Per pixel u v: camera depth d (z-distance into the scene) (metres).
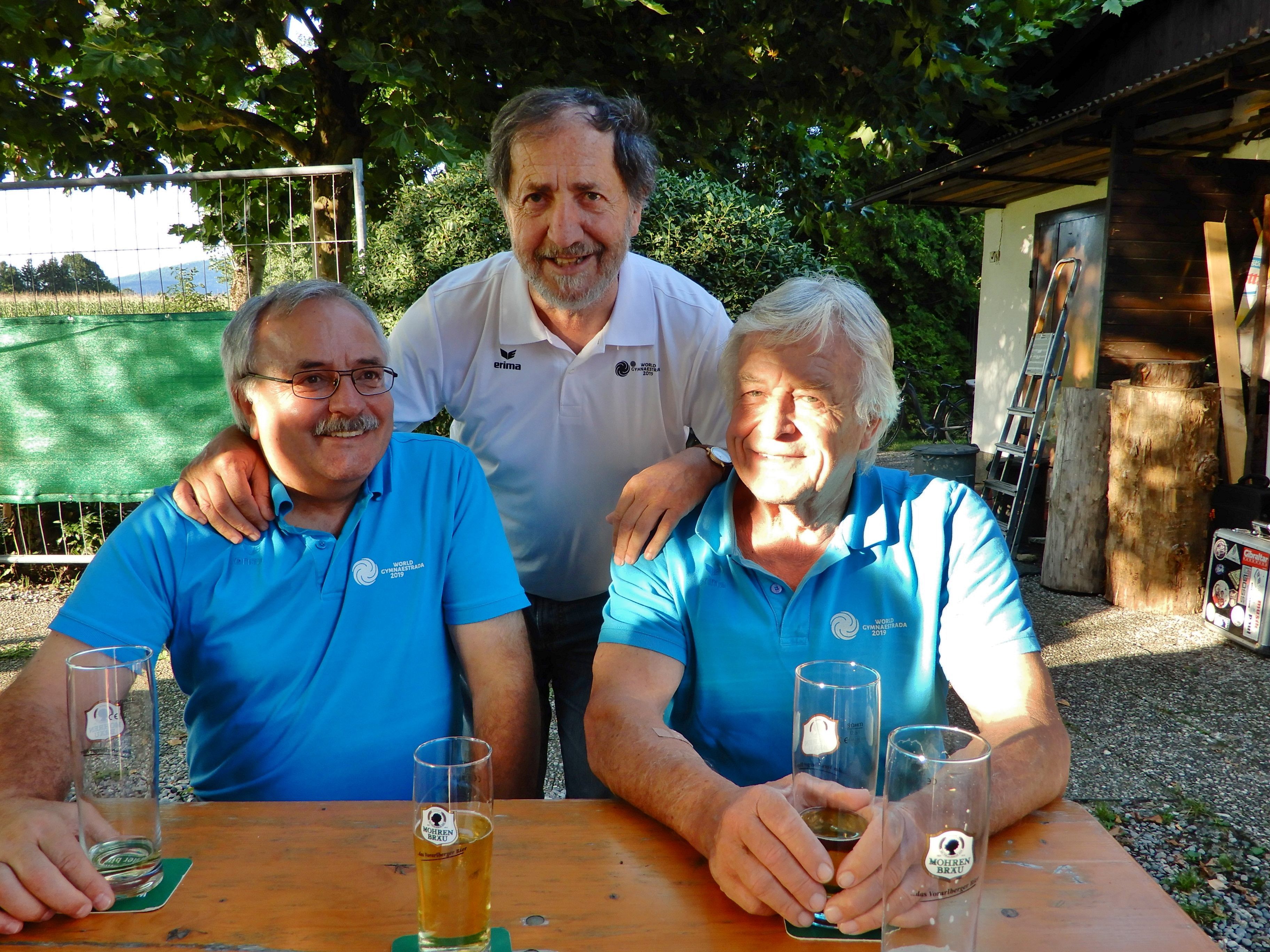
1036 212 8.54
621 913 1.26
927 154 8.16
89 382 5.75
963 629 1.79
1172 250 6.13
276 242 6.30
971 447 8.05
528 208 2.31
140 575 1.89
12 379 5.75
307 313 1.89
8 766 1.52
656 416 2.62
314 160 7.36
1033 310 8.59
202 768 2.00
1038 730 1.58
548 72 5.48
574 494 2.64
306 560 1.94
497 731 2.01
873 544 1.83
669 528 1.87
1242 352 6.12
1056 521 6.04
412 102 5.79
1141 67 6.74
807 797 1.28
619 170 2.32
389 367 1.98
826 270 1.85
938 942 1.05
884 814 1.09
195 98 6.98
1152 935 1.21
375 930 1.23
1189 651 4.90
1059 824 1.49
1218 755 3.75
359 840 1.45
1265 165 6.07
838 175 8.54
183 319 5.67
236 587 1.92
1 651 4.98
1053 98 7.82
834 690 1.26
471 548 2.12
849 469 1.80
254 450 1.97
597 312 2.50
